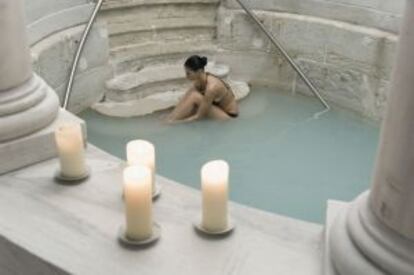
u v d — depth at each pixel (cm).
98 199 189
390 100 122
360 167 354
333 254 140
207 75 401
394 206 124
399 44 117
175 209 182
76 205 186
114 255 161
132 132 393
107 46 427
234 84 466
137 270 155
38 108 212
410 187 120
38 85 219
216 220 167
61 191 194
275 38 451
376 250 127
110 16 429
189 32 466
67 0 392
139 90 434
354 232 135
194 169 347
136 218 162
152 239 165
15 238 169
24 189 195
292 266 157
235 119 414
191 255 161
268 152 371
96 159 217
